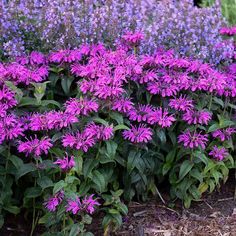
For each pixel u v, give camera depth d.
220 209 1.40
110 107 1.27
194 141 1.29
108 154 1.22
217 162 1.36
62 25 1.49
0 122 1.18
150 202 1.40
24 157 1.28
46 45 1.47
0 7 1.49
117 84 1.26
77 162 1.19
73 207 1.13
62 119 1.19
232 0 2.18
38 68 1.37
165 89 1.33
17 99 1.25
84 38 1.47
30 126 1.21
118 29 1.52
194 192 1.36
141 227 1.31
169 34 1.54
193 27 1.57
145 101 1.39
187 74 1.38
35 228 1.28
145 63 1.35
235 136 1.45
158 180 1.40
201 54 1.48
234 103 1.48
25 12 1.55
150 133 1.26
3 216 1.27
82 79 1.36
